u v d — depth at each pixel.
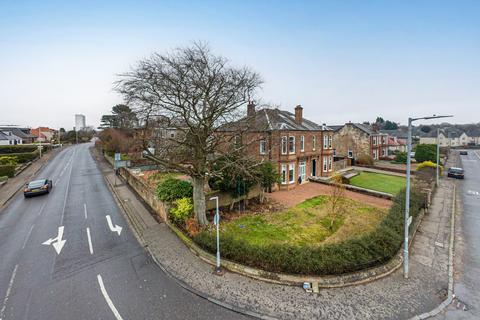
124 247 11.66
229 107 13.13
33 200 19.52
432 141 87.19
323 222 14.73
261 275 9.03
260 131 15.05
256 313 7.41
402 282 8.94
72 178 28.14
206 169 13.74
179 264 10.03
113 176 29.30
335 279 8.77
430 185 23.23
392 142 65.56
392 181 27.47
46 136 87.50
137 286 8.67
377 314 7.38
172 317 7.23
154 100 11.58
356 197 20.53
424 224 14.83
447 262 10.46
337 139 46.84
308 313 7.40
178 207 13.91
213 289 8.47
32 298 8.02
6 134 59.69
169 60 11.09
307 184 25.69
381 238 10.30
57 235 12.94
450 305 7.85
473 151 71.88
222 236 10.83
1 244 11.90
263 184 18.20
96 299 7.99
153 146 14.48
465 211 17.61
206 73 11.79
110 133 40.06
